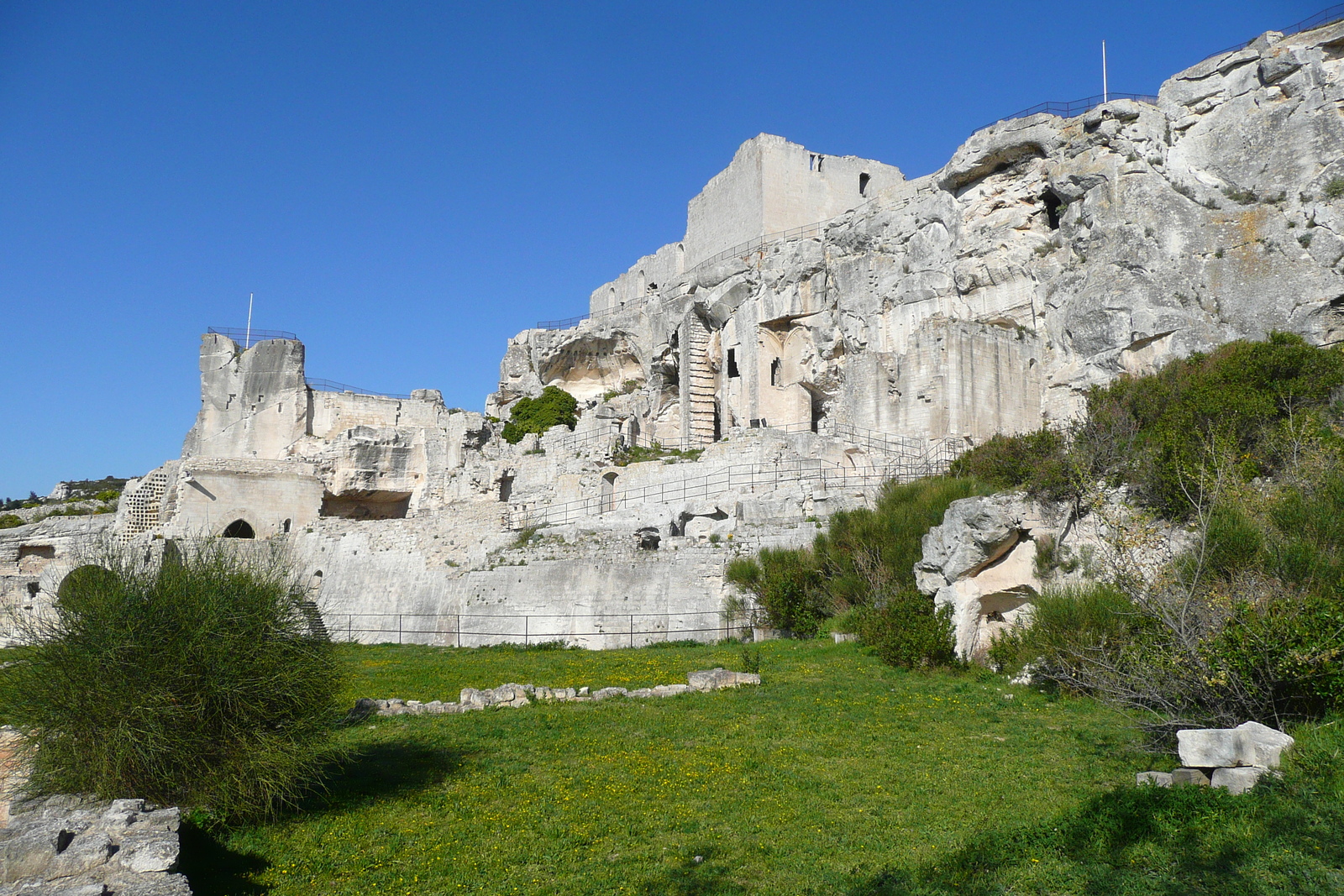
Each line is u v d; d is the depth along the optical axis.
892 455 41.38
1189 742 11.42
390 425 68.19
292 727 12.32
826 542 28.62
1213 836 9.76
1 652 11.87
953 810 11.93
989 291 48.62
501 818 12.11
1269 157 40.94
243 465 55.09
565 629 33.47
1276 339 30.45
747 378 60.78
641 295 78.94
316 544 45.44
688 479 40.94
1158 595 14.96
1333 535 15.29
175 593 11.98
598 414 63.28
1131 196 42.84
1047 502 20.52
